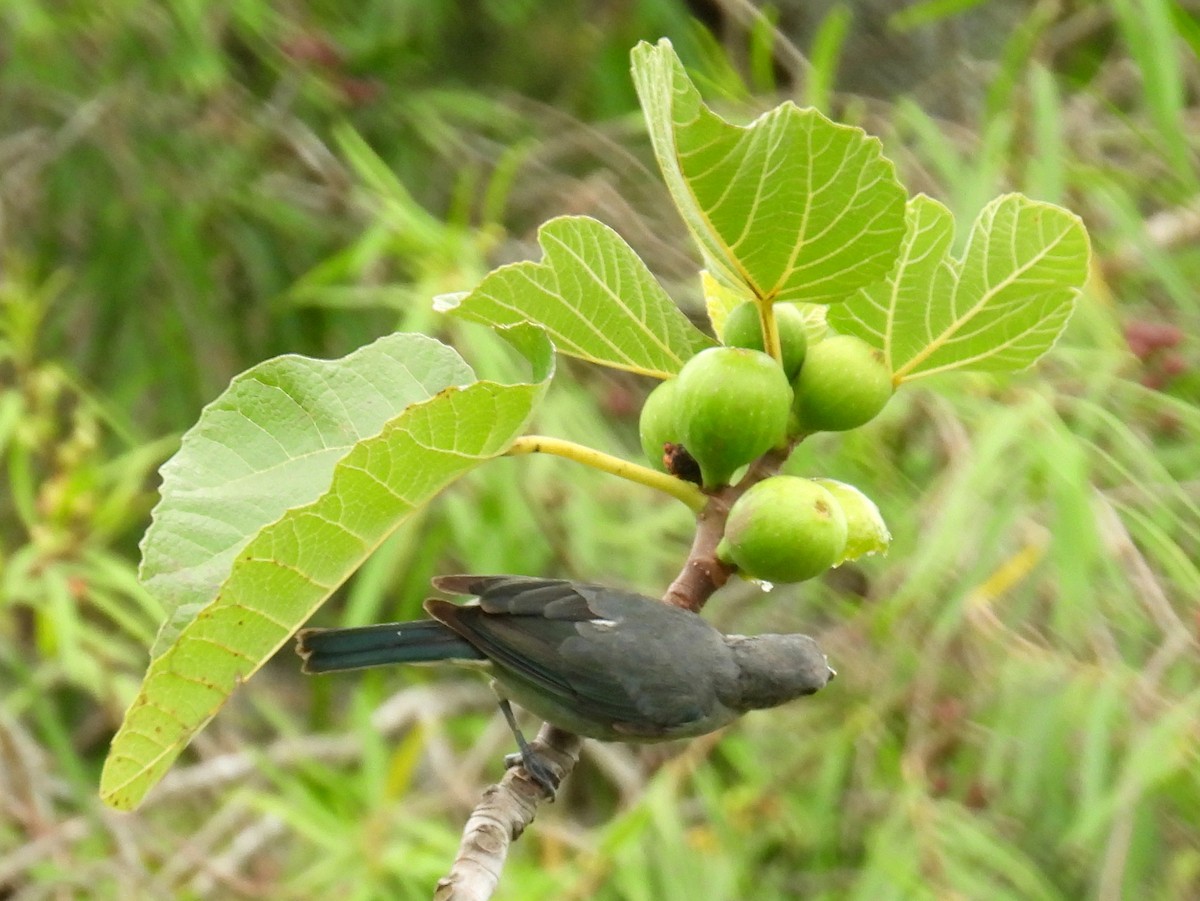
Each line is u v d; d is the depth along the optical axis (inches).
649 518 321.7
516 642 181.3
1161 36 290.8
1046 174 294.0
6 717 345.1
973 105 435.5
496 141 488.1
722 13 476.4
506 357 310.3
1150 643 285.4
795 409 139.6
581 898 289.9
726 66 356.5
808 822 312.8
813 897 314.8
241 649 127.6
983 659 297.0
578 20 477.1
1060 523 249.1
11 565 319.0
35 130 482.3
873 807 315.9
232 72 494.6
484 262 359.9
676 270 376.2
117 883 331.6
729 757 324.8
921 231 137.0
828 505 131.7
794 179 122.5
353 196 414.6
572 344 141.4
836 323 142.9
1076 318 288.7
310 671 184.2
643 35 459.5
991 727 288.7
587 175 472.4
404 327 307.1
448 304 138.3
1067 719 264.5
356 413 137.2
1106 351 284.5
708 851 305.6
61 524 327.6
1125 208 295.1
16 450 334.0
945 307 138.9
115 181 475.8
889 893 269.3
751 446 132.6
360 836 312.7
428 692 409.7
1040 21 323.6
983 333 139.3
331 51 438.6
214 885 348.2
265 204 443.5
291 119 462.3
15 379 398.9
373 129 455.2
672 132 120.2
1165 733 239.9
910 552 292.7
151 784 130.8
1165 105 293.7
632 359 142.3
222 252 474.0
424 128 436.8
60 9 445.7
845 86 478.9
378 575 315.9
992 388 284.4
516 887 298.7
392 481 125.0
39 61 465.7
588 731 181.6
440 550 365.1
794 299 133.2
